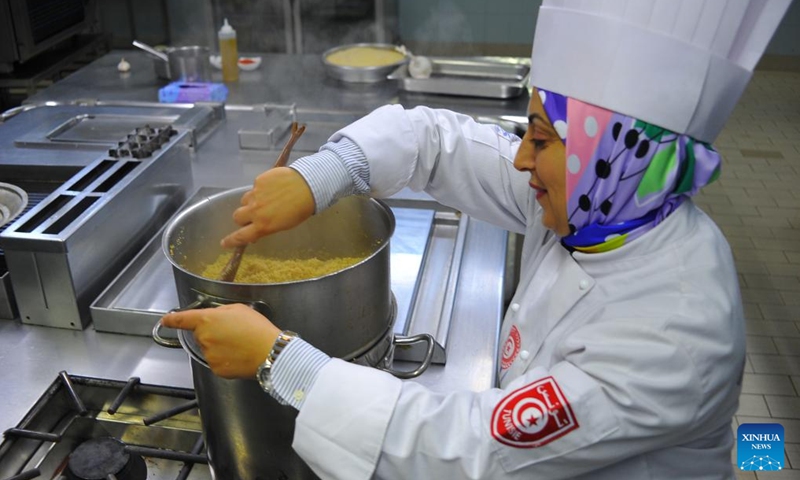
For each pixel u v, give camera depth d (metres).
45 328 1.41
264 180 0.95
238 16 5.09
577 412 0.79
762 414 2.62
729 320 0.83
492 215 1.25
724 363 0.82
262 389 0.95
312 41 5.18
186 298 0.93
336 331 0.95
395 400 0.83
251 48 5.18
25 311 1.40
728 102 0.88
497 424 0.81
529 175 1.17
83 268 1.39
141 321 1.36
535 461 0.81
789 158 4.32
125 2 5.46
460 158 1.19
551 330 0.96
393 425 0.82
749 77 0.89
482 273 1.57
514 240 2.23
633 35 0.81
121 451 1.03
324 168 1.00
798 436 2.52
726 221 3.75
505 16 5.63
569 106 0.86
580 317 0.92
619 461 0.88
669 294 0.85
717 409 0.83
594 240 0.91
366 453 0.82
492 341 1.36
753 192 3.98
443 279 1.53
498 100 2.58
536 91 0.90
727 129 4.66
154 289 1.44
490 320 1.42
